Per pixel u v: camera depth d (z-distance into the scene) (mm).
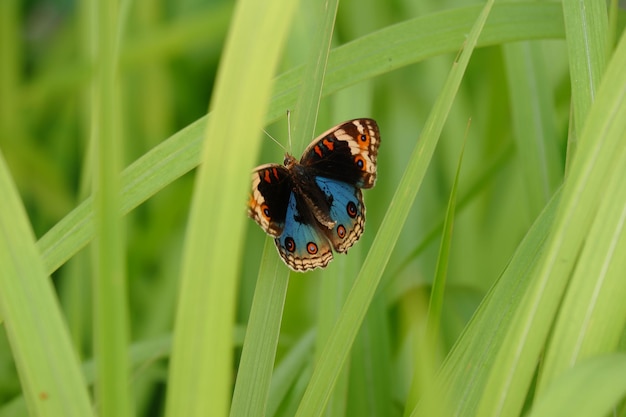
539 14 1053
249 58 833
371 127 1069
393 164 1198
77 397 968
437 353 1096
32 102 1201
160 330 1167
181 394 908
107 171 845
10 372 1146
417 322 1021
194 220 870
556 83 1151
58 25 1312
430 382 978
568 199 978
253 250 1184
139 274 1187
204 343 893
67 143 1228
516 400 978
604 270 976
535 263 1007
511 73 1090
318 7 1100
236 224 865
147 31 1212
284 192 1062
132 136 1212
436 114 1000
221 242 868
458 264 1163
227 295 878
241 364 1006
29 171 1190
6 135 1189
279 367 1081
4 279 969
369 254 999
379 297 1078
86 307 1161
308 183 1064
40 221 1205
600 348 977
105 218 854
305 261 1059
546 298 977
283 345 1113
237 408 1004
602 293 976
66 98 1238
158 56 1179
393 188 1193
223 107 842
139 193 1019
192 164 1021
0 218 970
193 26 1178
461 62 999
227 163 854
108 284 872
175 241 1190
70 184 1225
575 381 887
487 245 1167
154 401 1155
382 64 1041
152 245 1186
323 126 1103
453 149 1183
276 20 830
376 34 1041
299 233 1061
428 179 1187
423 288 1105
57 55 1241
